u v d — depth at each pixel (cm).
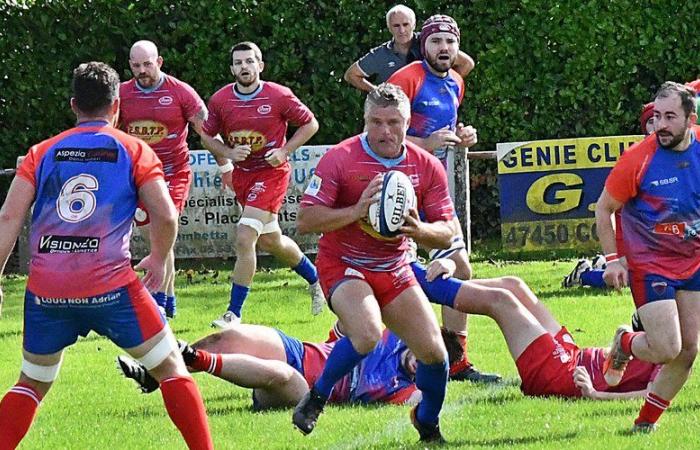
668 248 2219
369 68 3912
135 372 2289
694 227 2212
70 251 1873
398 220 2044
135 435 2314
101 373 2997
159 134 3856
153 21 5253
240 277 3662
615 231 2527
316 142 5338
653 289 2212
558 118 5328
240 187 3834
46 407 2602
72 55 5247
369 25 5247
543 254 5069
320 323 3653
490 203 5441
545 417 2347
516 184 5059
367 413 2459
